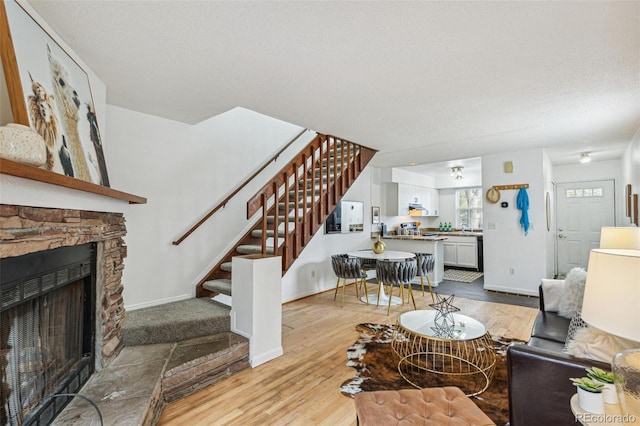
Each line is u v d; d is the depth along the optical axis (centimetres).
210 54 202
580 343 150
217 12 159
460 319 273
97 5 152
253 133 437
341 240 600
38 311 153
